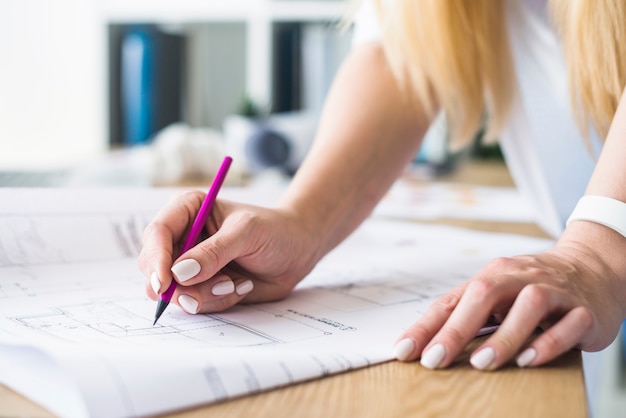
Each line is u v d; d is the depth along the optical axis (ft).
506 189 4.39
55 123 7.27
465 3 2.30
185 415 1.08
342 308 1.68
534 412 1.10
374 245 2.57
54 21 7.06
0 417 1.06
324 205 1.94
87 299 1.66
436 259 2.31
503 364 1.28
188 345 1.31
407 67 2.24
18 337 1.31
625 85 1.95
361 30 2.52
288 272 1.74
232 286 1.57
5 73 7.13
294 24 6.25
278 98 6.32
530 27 2.55
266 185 4.31
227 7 6.32
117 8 6.60
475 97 2.40
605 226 1.53
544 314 1.31
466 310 1.32
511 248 2.53
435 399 1.15
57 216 2.10
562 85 2.57
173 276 1.49
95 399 1.05
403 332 1.45
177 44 6.36
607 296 1.43
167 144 4.29
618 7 1.89
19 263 1.94
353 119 2.16
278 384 1.19
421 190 4.33
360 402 1.14
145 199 2.29
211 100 6.45
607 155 1.60
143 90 6.37
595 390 2.56
